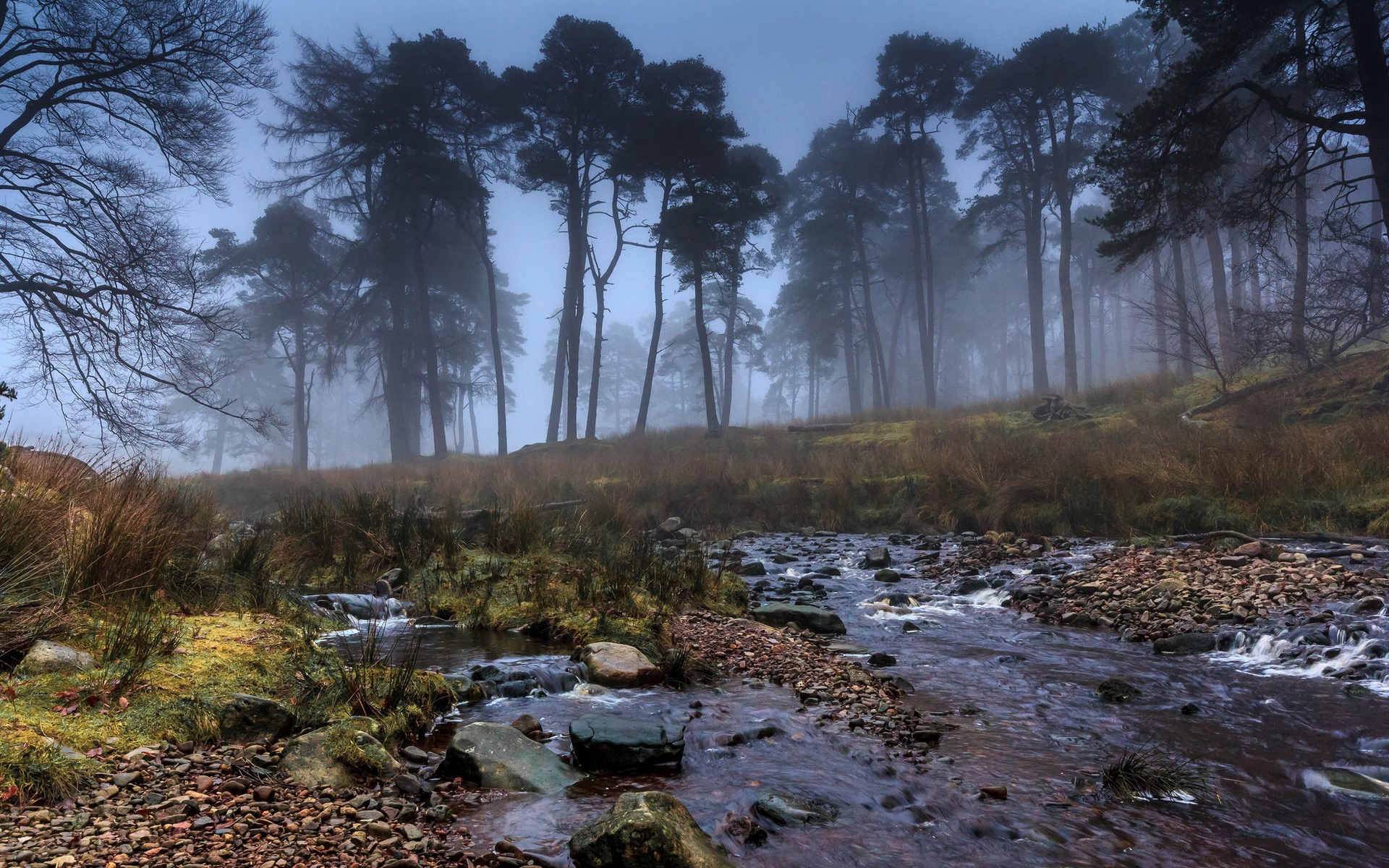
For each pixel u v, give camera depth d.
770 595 9.33
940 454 16.09
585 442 30.09
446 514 10.51
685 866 2.79
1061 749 4.26
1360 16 14.79
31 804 3.02
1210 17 16.06
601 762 3.94
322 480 23.78
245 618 5.97
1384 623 6.09
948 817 3.42
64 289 15.83
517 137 34.59
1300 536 9.53
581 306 32.94
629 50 31.80
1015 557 10.66
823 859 3.04
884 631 7.50
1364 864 3.02
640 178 31.12
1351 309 17.06
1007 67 30.28
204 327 17.92
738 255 31.27
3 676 4.04
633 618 6.91
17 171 15.95
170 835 2.88
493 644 6.48
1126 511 11.88
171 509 7.66
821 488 16.61
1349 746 4.20
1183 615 7.18
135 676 4.19
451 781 3.71
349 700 4.45
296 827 3.04
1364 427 12.14
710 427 28.70
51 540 5.46
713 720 4.68
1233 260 31.19
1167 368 28.39
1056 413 20.81
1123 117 16.61
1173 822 3.38
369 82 34.00
